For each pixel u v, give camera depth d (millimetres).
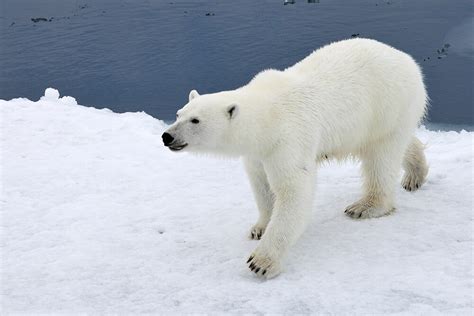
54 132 13508
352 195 9648
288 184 7270
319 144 7777
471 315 5750
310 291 6488
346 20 47531
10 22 55906
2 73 39156
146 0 63375
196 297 6523
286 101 7488
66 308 6402
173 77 36188
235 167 11531
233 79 34625
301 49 39906
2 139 12953
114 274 7211
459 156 10875
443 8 50250
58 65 40625
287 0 56812
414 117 8609
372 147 8523
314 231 8258
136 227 8789
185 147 7273
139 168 11539
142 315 6188
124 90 34344
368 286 6531
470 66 34094
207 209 9469
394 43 39906
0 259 7680
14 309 6398
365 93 8055
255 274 7102
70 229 8688
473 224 8086
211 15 53781
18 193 10141
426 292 6281
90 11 59312
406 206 8945
